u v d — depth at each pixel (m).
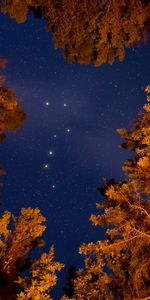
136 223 5.98
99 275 5.70
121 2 6.19
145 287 5.64
